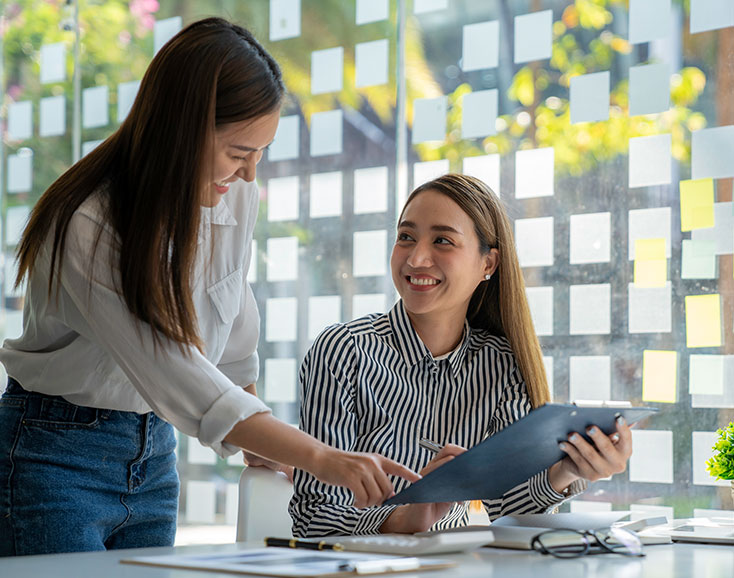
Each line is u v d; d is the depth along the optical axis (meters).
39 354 1.50
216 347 1.66
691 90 2.21
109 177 1.35
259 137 1.35
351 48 2.66
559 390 2.33
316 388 1.68
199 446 2.84
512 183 2.40
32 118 3.27
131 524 1.65
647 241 2.24
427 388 1.75
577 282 2.32
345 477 1.19
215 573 0.96
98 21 3.15
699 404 2.17
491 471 1.25
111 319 1.28
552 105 2.36
